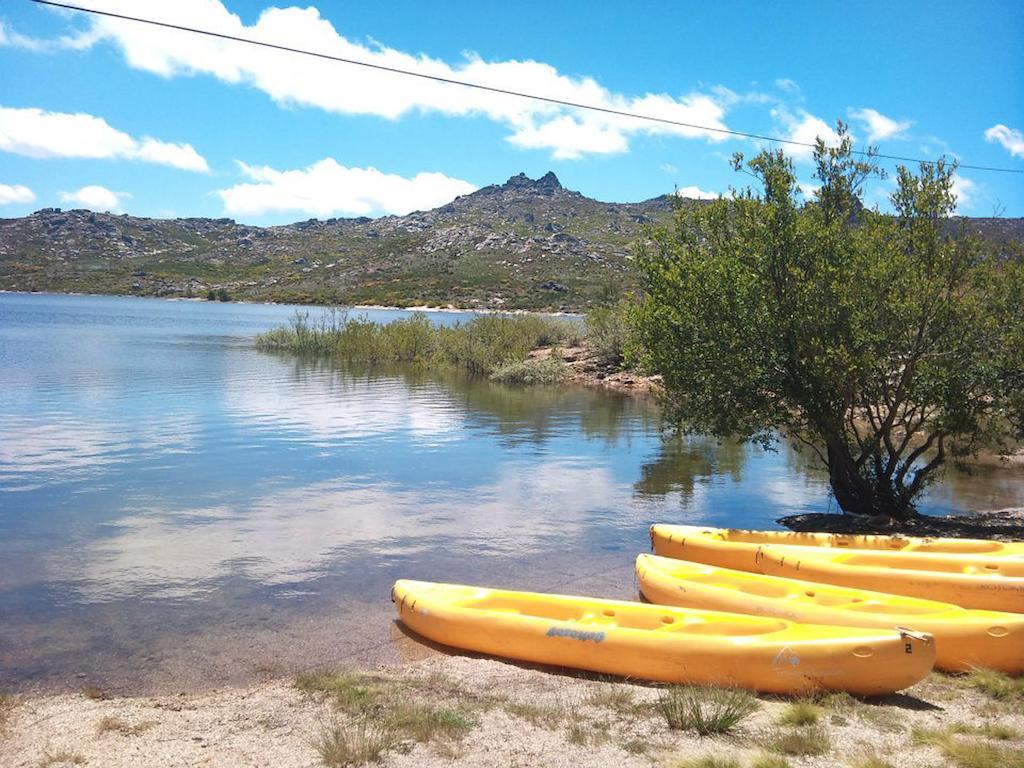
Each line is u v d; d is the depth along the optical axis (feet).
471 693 24.79
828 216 46.85
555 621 28.07
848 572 34.94
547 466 66.59
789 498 56.95
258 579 37.27
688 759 19.17
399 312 401.70
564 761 19.49
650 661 26.09
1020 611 31.89
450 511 51.13
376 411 93.45
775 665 24.57
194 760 19.95
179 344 179.83
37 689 25.54
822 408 45.78
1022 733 20.67
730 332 45.80
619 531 47.55
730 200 47.47
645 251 49.98
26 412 84.53
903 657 23.73
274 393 105.50
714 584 33.19
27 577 36.81
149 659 28.12
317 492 54.95
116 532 44.39
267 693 24.99
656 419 92.79
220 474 59.47
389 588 36.50
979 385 44.57
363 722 22.09
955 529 46.19
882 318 44.37
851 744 20.18
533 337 155.53
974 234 45.34
